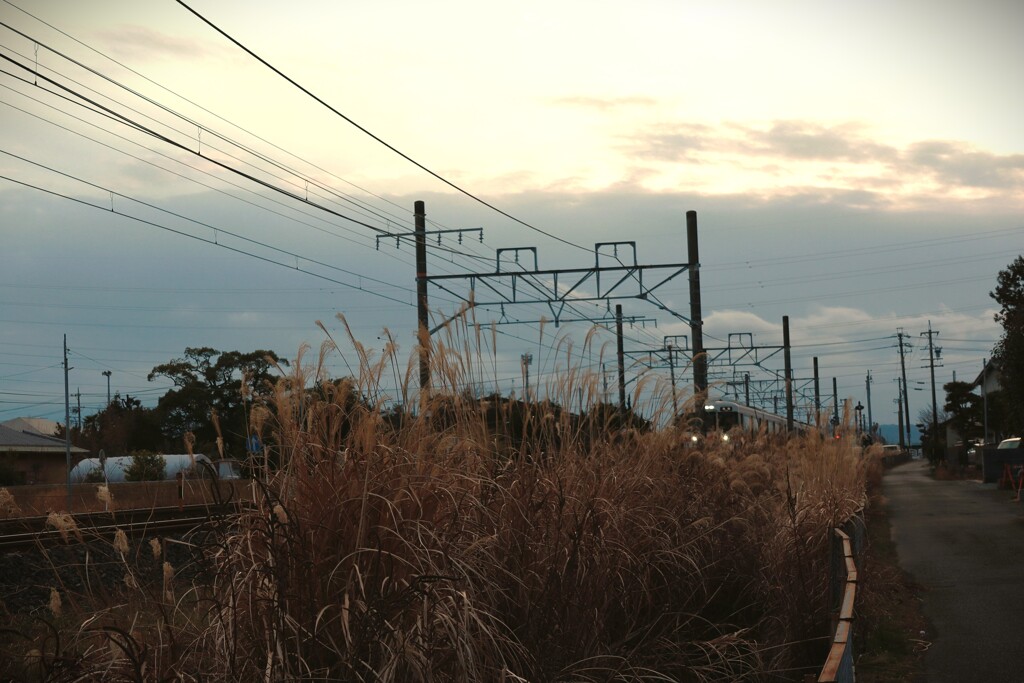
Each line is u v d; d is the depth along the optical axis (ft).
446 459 15.21
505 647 14.35
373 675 11.86
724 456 31.68
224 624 12.27
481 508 15.46
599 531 17.60
